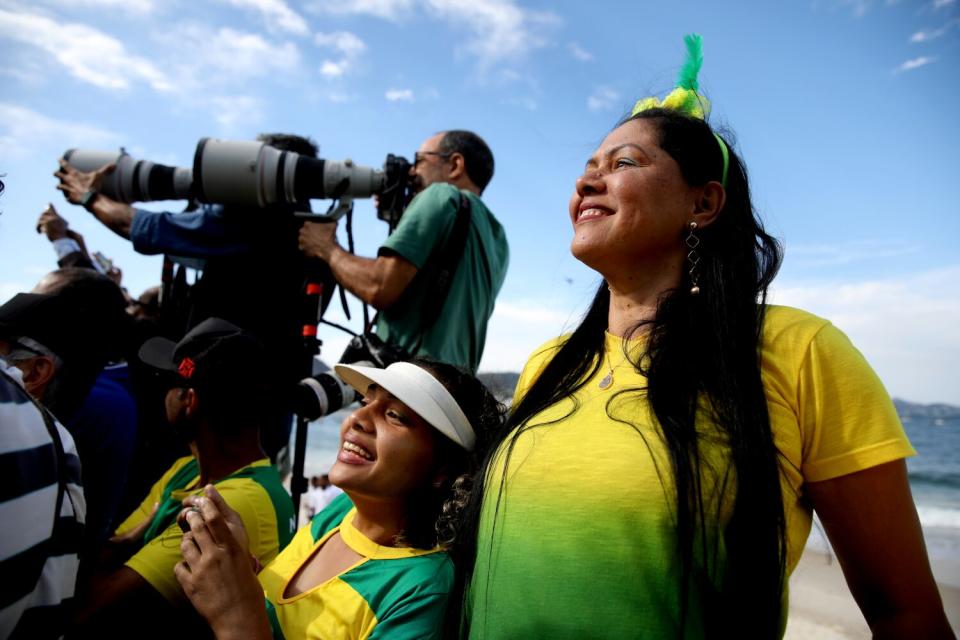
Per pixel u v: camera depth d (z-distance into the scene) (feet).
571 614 3.77
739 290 4.55
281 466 11.66
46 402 6.33
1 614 3.19
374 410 5.32
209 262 9.71
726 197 4.91
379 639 4.58
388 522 5.24
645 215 4.68
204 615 4.39
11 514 3.24
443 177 10.48
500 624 3.99
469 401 5.74
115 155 10.33
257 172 9.23
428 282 9.09
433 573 4.86
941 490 68.74
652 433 4.01
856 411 3.94
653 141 4.88
